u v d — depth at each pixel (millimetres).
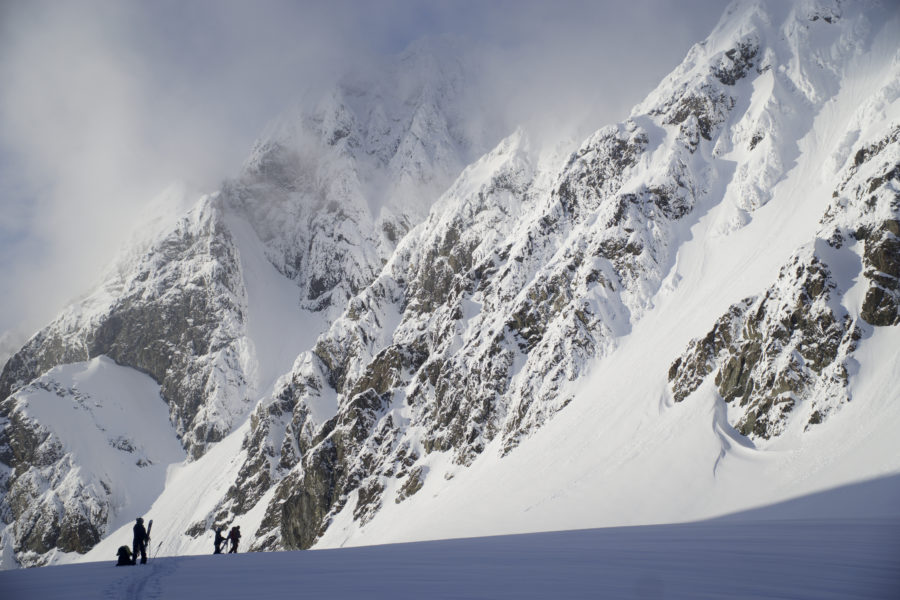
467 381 171500
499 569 26109
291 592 23016
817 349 101500
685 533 38562
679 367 123125
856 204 111750
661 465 105500
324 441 196250
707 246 152125
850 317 99875
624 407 126438
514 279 189125
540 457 129375
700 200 161875
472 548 37219
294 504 191375
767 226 144250
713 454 102062
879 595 18922
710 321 126125
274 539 192625
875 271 100625
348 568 29656
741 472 95625
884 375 92750
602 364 145500
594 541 36594
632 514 97500
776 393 103000
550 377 148875
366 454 183250
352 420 194000
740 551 27188
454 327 195000
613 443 119312
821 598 18578
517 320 169500
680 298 145000
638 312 150000
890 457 79125
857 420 90375
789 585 20188
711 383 115500
